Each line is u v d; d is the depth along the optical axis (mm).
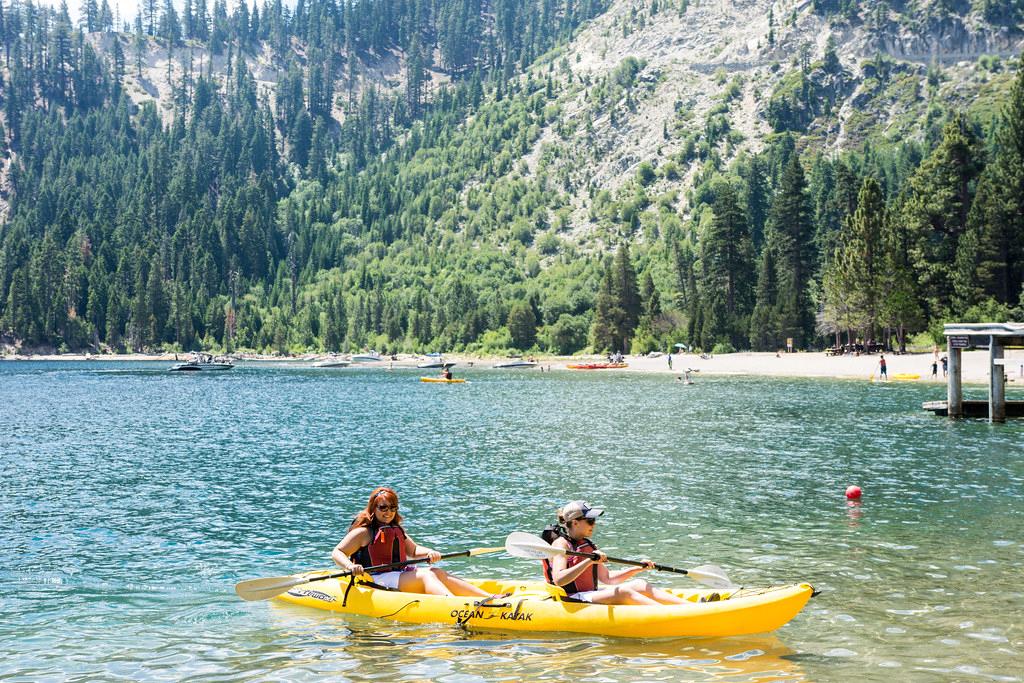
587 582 12773
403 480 26656
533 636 12289
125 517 21406
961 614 12852
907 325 110625
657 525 19438
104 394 81125
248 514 21672
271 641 12258
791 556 16484
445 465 29984
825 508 21234
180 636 12539
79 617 13523
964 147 124562
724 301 163500
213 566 16594
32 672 11141
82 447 36719
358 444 37000
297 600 14000
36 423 49125
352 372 147375
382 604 13180
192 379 118750
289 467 29953
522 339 195125
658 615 11992
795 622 12609
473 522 20328
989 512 20531
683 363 134875
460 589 13422
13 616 13586
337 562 13359
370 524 13586
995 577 14812
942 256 122188
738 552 16875
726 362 126938
